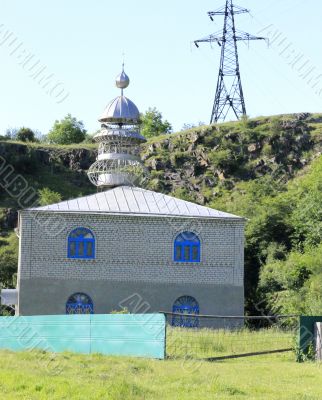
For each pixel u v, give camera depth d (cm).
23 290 6456
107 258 6600
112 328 4081
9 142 14262
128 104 8450
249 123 14612
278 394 2998
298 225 9569
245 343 4584
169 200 7000
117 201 6869
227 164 13862
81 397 2786
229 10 13700
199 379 3206
